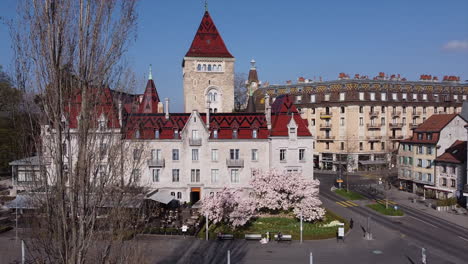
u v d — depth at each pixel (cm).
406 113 11175
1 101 5344
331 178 9575
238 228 4919
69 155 1816
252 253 4062
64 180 1827
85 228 1855
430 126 7631
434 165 7281
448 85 11862
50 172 2059
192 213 5625
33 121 1908
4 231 4662
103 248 2012
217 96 7994
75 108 1888
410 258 3931
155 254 3978
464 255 4028
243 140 6153
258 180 5597
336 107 10788
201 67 7888
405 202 6844
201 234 4603
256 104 11950
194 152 6166
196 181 6172
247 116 6438
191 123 6128
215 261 3800
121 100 2220
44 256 2062
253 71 14538
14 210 5462
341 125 10744
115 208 2062
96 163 1919
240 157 6172
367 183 8856
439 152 7206
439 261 3844
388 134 10894
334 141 10831
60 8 1770
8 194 5531
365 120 10638
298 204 5241
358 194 7506
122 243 2158
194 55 7831
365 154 10612
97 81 1867
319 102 11088
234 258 3897
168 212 5572
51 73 1767
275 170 5700
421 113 11331
